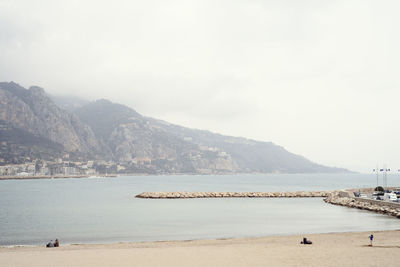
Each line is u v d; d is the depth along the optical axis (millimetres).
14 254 35094
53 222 73938
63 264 30484
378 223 65688
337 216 77750
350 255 33094
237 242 45469
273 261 31141
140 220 75875
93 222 73188
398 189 127188
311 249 36594
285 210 94125
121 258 32906
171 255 34188
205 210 96438
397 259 31266
